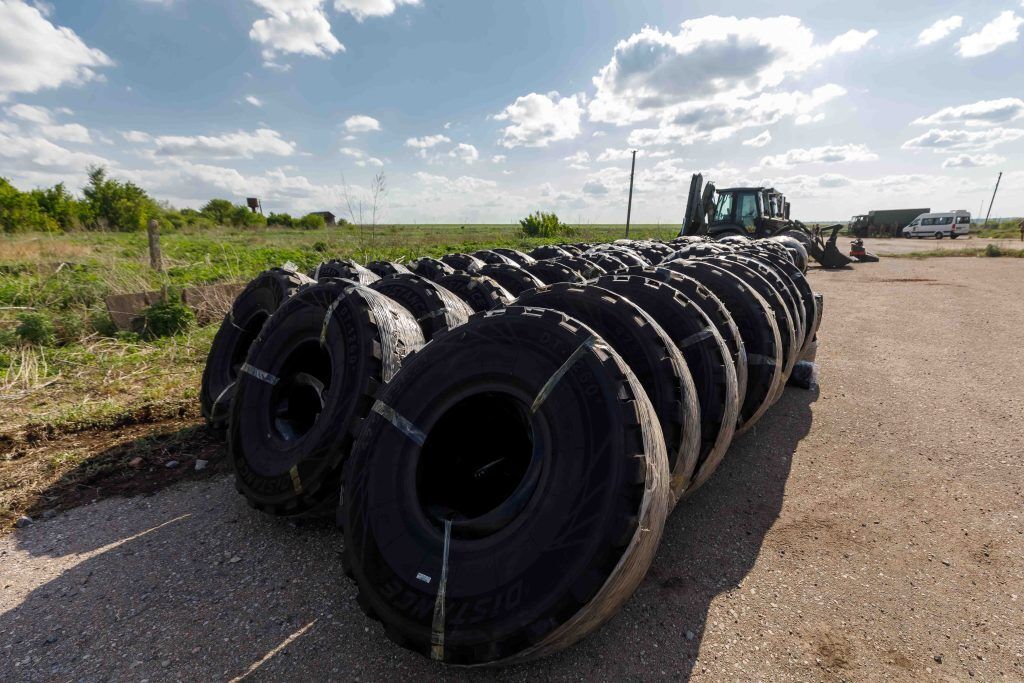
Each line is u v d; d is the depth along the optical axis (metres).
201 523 3.11
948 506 3.25
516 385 2.26
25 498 3.33
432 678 2.06
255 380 3.49
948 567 2.70
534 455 2.12
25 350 6.08
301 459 2.86
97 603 2.47
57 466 3.71
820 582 2.60
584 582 1.78
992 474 3.62
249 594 2.54
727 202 15.24
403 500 2.25
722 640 2.24
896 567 2.71
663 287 3.19
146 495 3.41
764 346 3.63
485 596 1.89
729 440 2.99
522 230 38.62
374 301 3.23
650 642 2.23
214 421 4.15
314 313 3.41
